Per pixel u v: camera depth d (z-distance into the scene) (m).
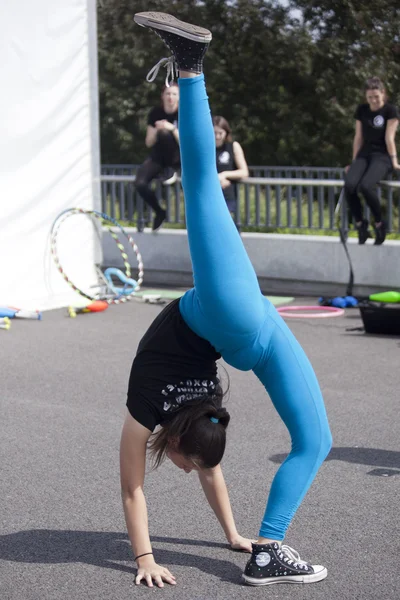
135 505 3.77
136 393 3.64
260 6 24.91
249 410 6.45
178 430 3.52
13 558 4.08
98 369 7.66
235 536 4.16
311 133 25.25
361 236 10.82
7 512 4.62
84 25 10.49
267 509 3.79
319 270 11.16
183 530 4.38
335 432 5.92
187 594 3.72
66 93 10.39
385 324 9.03
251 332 3.57
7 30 9.68
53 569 3.97
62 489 4.93
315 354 8.24
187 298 3.67
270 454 5.48
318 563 4.00
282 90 25.16
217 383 3.77
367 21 24.23
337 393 6.89
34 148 10.12
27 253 10.22
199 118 3.42
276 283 11.60
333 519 4.48
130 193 12.77
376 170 10.58
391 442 5.71
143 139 25.69
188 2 25.38
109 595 3.72
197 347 3.64
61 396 6.83
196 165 3.45
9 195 9.95
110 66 25.48
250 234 11.82
